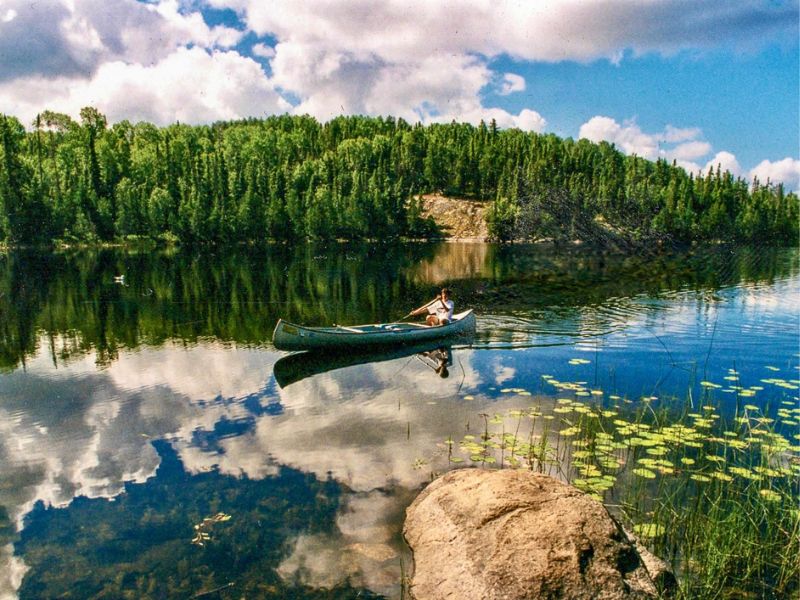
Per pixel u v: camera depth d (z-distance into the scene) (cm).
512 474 587
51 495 715
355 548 593
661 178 13000
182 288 2883
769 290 2723
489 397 1056
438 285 3077
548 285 3041
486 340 1566
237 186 8594
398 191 9800
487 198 11938
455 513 566
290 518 650
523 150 13625
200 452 831
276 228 7781
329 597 522
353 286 3039
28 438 892
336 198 8962
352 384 1154
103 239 7156
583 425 901
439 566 525
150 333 1728
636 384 1134
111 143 10756
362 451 820
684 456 784
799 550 576
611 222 9950
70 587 545
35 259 4912
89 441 877
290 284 3116
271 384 1160
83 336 1680
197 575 558
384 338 1493
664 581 507
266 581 546
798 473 724
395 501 683
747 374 1207
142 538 620
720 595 514
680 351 1414
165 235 7475
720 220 10325
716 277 3481
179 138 12531
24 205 6425
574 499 530
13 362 1359
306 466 778
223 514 663
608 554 484
